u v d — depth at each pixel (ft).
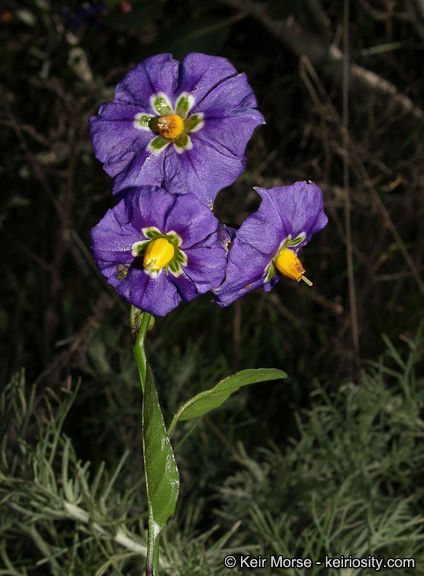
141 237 0.58
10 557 0.91
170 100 0.60
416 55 1.45
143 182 0.59
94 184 1.35
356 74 1.36
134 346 0.58
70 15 1.30
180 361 1.10
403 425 0.98
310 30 1.28
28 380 1.24
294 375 1.22
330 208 1.23
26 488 0.75
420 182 1.27
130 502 0.79
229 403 1.02
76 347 1.01
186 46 1.11
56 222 1.34
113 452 1.01
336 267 1.32
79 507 0.78
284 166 1.39
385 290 1.33
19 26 1.50
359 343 1.24
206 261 0.57
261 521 0.88
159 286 0.58
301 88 1.40
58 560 0.89
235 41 1.46
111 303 1.02
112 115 0.60
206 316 1.27
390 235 1.33
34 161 1.17
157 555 0.57
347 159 1.14
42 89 1.37
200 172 0.59
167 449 0.56
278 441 1.14
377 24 1.44
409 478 0.95
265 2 1.17
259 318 1.26
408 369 0.98
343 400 1.06
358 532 0.87
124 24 1.20
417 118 1.40
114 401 1.12
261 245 0.59
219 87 0.59
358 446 0.94
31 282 1.36
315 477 0.93
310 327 1.29
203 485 0.99
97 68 1.51
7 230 1.40
